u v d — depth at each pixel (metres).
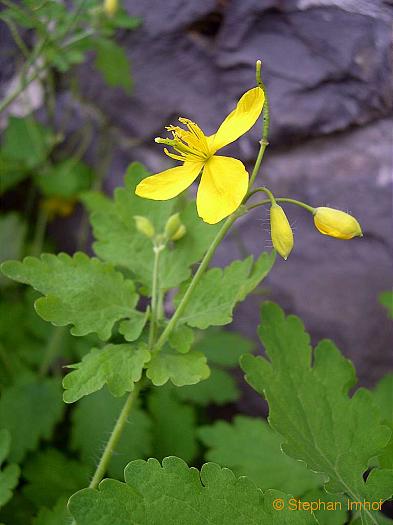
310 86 0.20
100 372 0.12
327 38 0.20
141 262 0.14
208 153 0.11
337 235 0.11
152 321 0.13
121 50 0.22
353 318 0.21
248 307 0.22
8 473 0.14
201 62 0.23
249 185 0.11
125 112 0.25
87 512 0.10
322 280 0.21
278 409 0.11
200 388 0.19
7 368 0.20
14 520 0.16
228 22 0.22
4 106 0.20
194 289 0.12
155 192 0.11
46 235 0.26
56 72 0.26
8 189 0.26
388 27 0.18
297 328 0.13
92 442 0.18
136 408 0.18
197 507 0.10
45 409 0.18
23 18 0.19
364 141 0.20
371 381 0.20
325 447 0.11
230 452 0.15
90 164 0.25
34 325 0.21
